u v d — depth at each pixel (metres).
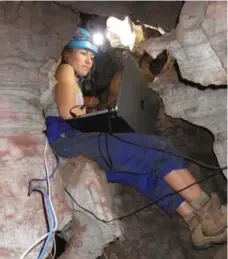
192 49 1.17
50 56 1.30
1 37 1.22
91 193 1.28
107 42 2.07
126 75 1.29
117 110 1.24
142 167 1.28
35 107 1.26
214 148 1.33
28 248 1.13
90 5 1.31
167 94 1.42
